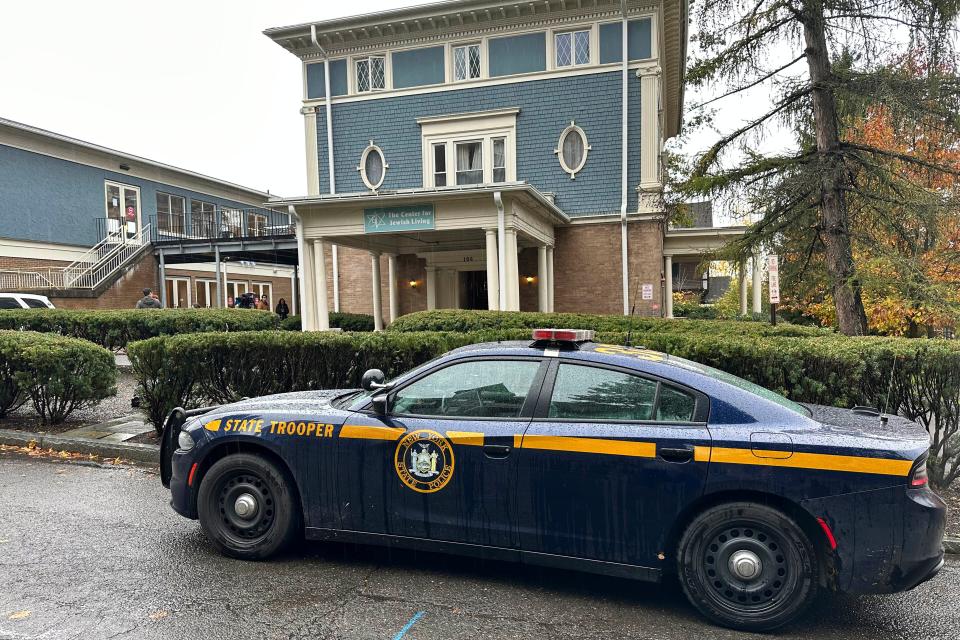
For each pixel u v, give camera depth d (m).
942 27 7.17
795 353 5.01
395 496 3.50
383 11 17.42
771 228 9.06
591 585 3.51
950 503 4.81
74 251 23.11
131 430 6.90
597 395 3.33
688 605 3.30
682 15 17.08
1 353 6.90
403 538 3.52
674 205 9.68
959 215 7.82
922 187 8.09
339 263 20.38
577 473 3.20
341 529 3.61
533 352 3.52
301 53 18.88
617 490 3.14
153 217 26.70
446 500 3.41
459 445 3.38
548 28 17.09
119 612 3.09
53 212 22.34
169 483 4.37
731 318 22.28
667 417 3.20
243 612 3.12
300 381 6.30
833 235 8.53
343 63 18.69
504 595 3.37
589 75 16.92
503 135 17.67
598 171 17.06
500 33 17.47
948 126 7.42
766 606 2.98
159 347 6.33
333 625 3.00
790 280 9.88
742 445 3.01
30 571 3.56
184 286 27.88
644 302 16.75
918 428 3.26
